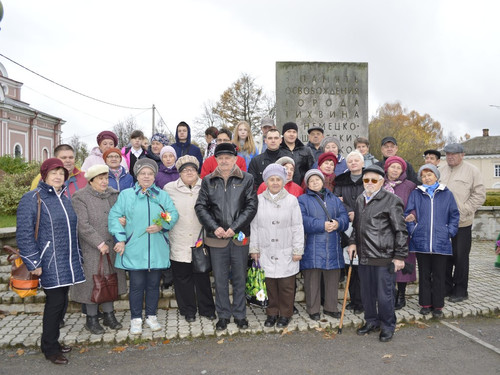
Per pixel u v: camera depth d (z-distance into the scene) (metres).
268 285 4.30
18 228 3.35
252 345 3.93
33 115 35.44
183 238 4.30
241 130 5.71
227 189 4.11
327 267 4.34
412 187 4.84
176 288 4.48
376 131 39.69
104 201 4.13
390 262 4.00
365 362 3.55
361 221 4.09
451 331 4.28
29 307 4.80
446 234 4.51
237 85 30.86
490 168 43.31
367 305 4.20
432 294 4.64
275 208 4.20
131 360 3.64
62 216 3.56
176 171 5.21
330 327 4.32
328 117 8.46
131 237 4.01
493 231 10.39
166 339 4.05
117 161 4.88
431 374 3.33
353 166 4.70
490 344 3.94
